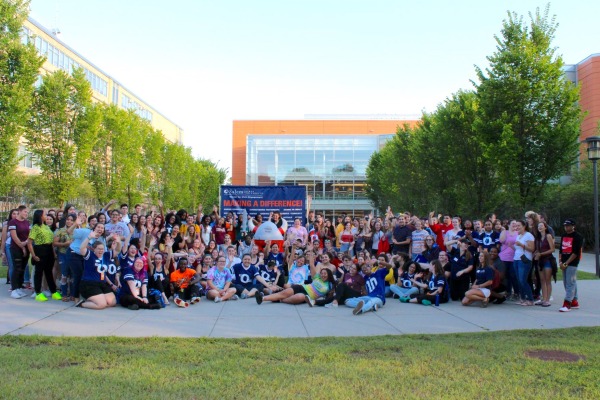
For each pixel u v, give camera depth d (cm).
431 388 489
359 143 5791
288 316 915
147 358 588
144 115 7575
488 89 1770
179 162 4756
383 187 3881
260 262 1204
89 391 469
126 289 980
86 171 3073
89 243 1006
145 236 1082
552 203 2886
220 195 1695
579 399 458
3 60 2023
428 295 1054
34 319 841
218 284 1107
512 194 1741
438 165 2631
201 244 1256
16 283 1059
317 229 1550
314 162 5769
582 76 4631
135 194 3584
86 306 958
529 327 821
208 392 470
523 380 515
